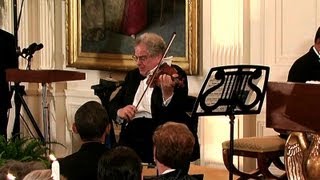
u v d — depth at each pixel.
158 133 7.62
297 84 6.87
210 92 11.24
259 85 15.56
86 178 8.31
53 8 20.33
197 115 11.49
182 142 7.50
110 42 18.61
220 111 11.77
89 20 19.09
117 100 13.18
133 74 13.04
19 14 19.48
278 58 15.63
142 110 12.60
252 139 13.54
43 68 20.53
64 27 20.20
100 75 19.23
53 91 20.05
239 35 15.89
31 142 9.61
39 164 6.15
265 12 15.77
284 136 13.63
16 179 5.93
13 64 16.55
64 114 20.20
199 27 16.61
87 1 19.12
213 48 16.34
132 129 12.58
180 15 16.88
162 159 7.51
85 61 19.23
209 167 16.42
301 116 6.86
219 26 16.20
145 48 12.26
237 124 15.87
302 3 15.24
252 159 15.84
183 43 16.81
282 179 13.90
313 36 15.10
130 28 18.09
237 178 15.22
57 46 20.39
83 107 8.70
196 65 16.58
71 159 8.43
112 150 6.98
